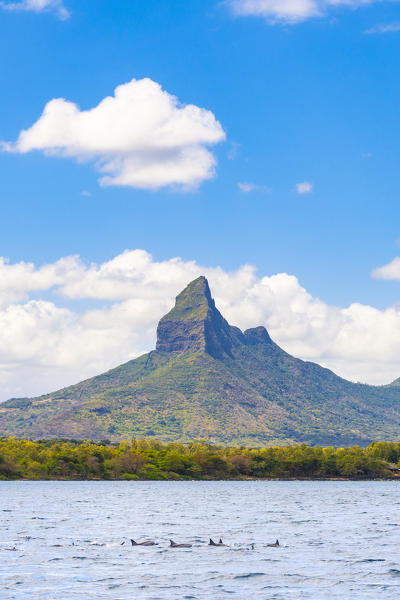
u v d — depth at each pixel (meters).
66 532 111.81
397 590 65.31
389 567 77.75
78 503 197.00
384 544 98.88
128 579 69.81
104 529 118.06
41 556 84.06
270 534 112.31
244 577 71.31
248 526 126.62
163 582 68.44
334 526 128.25
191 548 91.94
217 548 92.25
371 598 62.06
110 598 61.38
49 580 68.88
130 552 88.12
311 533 114.31
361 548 93.94
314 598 62.03
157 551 89.06
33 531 113.06
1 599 60.53
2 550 88.75
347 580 69.94
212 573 73.50
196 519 142.62
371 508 186.25
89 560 81.44
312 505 199.12
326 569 76.25
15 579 69.19
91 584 67.12
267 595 63.09
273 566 78.06
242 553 87.88
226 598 61.81
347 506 195.25
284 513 163.38
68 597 61.53
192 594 63.22
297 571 74.88
